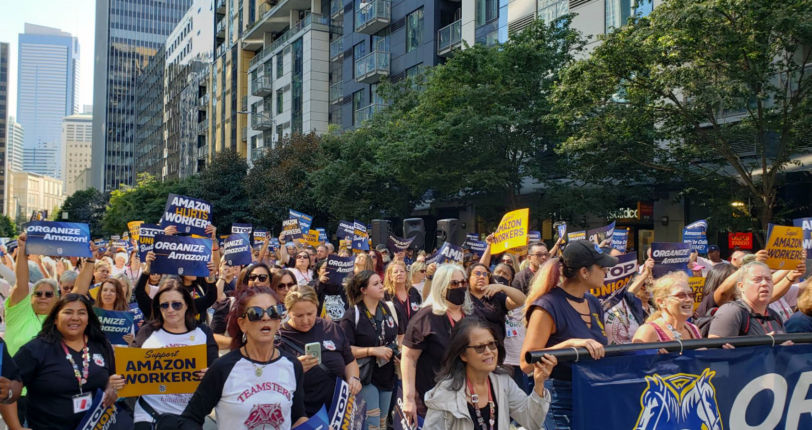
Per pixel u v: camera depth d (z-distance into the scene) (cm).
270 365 405
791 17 1384
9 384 418
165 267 709
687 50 1550
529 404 391
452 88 2270
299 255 1109
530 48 2173
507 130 2178
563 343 392
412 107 2964
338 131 4678
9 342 588
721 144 1742
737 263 919
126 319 628
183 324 548
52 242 676
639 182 2153
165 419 468
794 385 430
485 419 395
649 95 1692
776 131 1634
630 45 1603
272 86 6016
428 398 397
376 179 3000
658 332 475
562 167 2203
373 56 4109
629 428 390
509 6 3034
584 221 2327
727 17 1480
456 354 392
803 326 544
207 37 8850
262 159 4153
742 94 1541
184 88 9612
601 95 1708
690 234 1045
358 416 544
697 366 407
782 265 768
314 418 428
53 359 493
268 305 400
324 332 544
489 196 2370
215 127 7894
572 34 2264
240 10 7150
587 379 386
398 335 632
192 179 6088
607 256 434
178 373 488
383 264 1225
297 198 3672
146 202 6819
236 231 1577
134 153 14275
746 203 1750
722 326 513
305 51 5325
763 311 530
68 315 496
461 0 3622
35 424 492
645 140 1955
